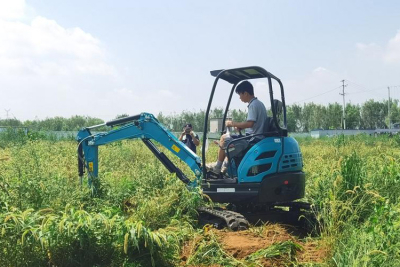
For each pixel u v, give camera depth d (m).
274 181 6.75
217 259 5.18
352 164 7.15
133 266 4.61
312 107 74.69
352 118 74.31
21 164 8.72
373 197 6.39
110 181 8.24
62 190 6.76
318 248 5.56
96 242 4.58
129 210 7.03
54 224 4.54
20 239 4.38
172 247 5.05
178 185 7.21
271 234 6.09
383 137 30.83
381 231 4.79
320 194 7.27
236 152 7.00
